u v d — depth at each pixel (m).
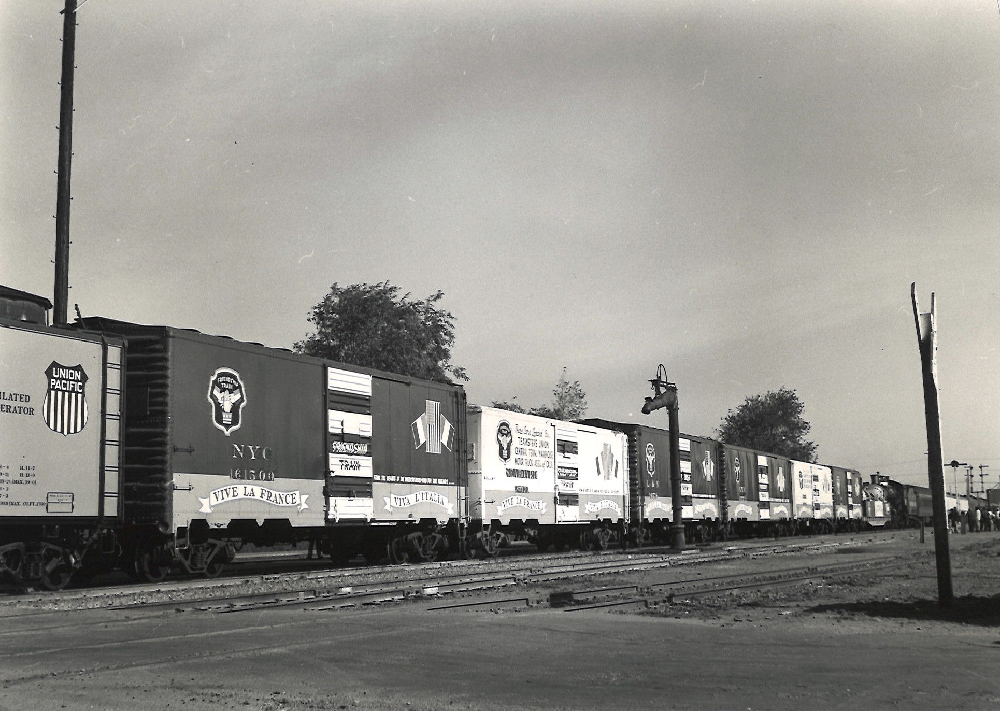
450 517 25.56
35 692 7.45
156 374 17.36
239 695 7.37
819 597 15.62
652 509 37.19
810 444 98.44
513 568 22.45
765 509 48.97
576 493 32.06
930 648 9.86
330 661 8.94
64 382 15.76
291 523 20.12
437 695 7.38
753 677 8.11
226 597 14.80
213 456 18.28
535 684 7.82
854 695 7.29
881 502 71.50
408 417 24.25
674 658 9.16
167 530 17.11
